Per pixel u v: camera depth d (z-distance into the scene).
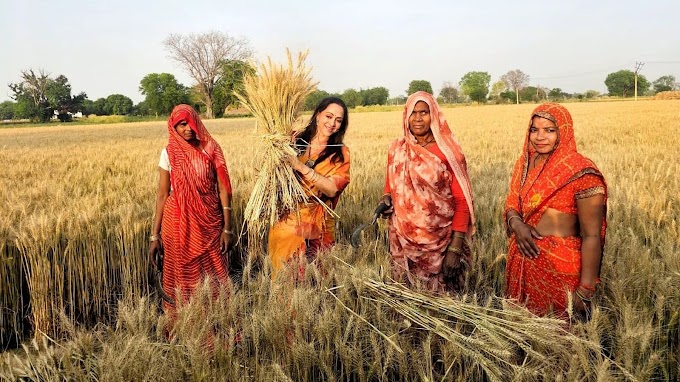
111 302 4.18
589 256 2.45
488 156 10.76
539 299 2.63
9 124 76.25
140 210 4.69
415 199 2.93
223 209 3.42
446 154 2.86
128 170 9.38
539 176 2.59
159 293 3.39
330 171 3.15
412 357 2.29
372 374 2.31
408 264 3.07
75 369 2.11
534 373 1.99
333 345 2.46
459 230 2.96
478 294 3.01
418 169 2.90
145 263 4.38
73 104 89.06
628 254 2.96
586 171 2.41
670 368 2.37
